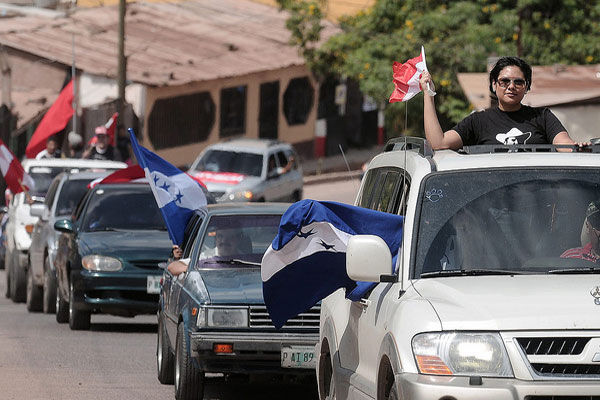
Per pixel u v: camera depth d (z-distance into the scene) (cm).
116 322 3684
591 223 1501
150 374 2588
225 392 2436
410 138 1708
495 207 1513
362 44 7744
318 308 2194
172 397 2297
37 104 7944
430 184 1541
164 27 9469
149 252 3212
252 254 2420
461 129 1791
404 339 1352
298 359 2180
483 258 1473
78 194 4012
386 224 1631
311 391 2467
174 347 2345
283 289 1723
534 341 1309
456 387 1287
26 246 4353
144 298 3209
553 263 1466
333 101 10769
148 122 8150
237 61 8950
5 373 2553
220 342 2166
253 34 9775
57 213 3953
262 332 2178
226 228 2470
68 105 7088
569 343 1304
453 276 1452
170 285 2477
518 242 1488
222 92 8988
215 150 6625
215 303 2184
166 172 2673
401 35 7444
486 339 1312
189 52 8969
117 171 3525
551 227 1502
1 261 5859
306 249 1677
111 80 8019
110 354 2878
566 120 5384
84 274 3200
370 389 1491
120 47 7438
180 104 8494
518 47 6906
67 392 2330
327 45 8075
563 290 1368
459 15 7281
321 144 10438
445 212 1512
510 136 1764
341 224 1658
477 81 6319
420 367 1322
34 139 7038
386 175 1753
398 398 1338
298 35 8462
